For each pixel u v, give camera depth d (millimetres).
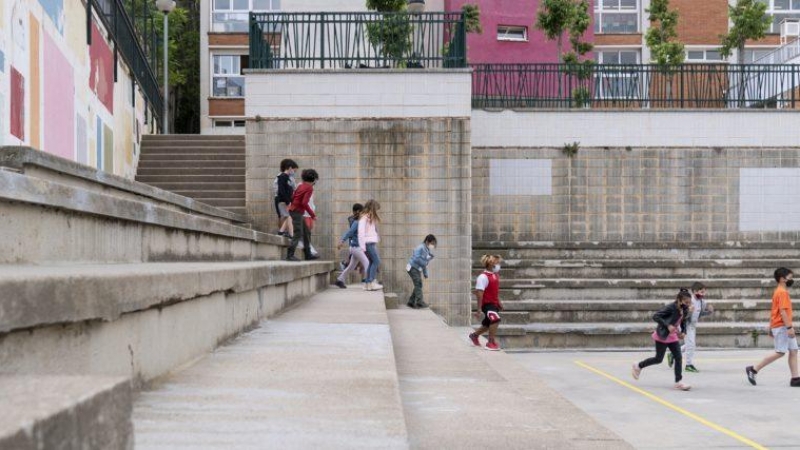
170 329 4422
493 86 20031
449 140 15617
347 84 15703
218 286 5531
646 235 19344
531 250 18953
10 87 8930
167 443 2881
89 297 3014
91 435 1449
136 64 19453
